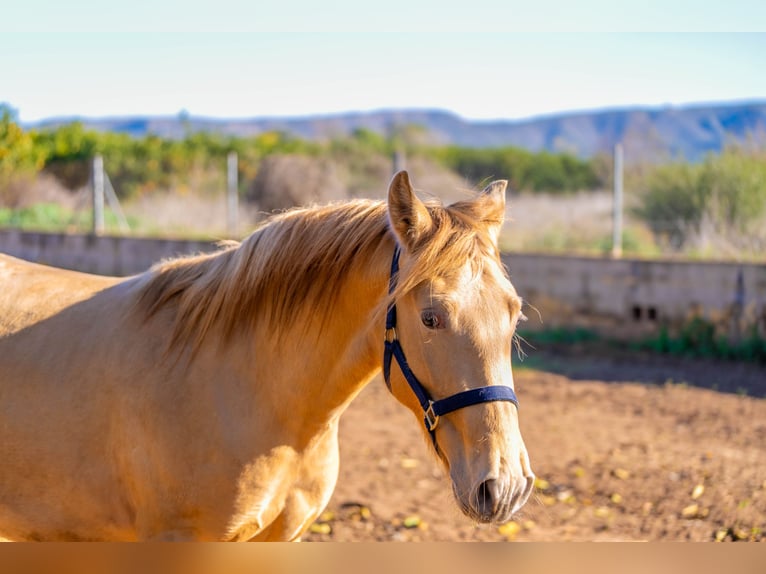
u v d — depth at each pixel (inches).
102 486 96.7
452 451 82.5
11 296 106.4
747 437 227.6
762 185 446.3
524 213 649.0
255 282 96.5
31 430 97.4
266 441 94.5
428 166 960.9
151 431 93.6
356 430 234.5
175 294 101.7
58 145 798.5
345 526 163.9
